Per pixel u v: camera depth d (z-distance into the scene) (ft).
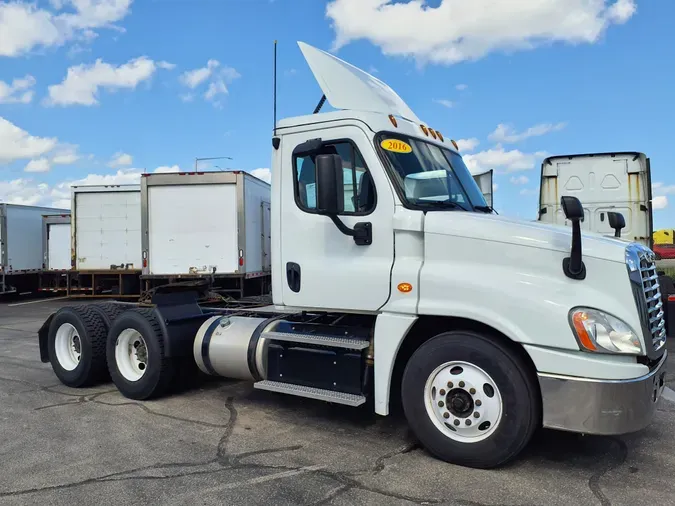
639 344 11.51
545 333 11.69
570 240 12.07
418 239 13.58
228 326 17.93
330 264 14.70
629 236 33.17
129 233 56.44
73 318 21.24
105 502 11.55
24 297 71.46
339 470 12.95
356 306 14.19
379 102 15.31
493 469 12.76
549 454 13.67
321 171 13.07
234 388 20.72
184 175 46.47
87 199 56.90
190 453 14.23
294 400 19.06
